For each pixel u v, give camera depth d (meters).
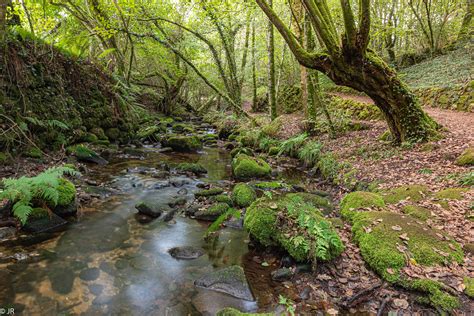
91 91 10.14
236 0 11.87
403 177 5.90
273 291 3.12
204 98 29.36
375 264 3.24
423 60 17.80
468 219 3.89
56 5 10.28
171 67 16.39
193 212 5.15
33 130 7.09
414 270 3.04
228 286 3.13
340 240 3.61
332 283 3.15
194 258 3.77
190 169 7.98
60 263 3.48
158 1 13.53
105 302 2.90
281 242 3.67
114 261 3.61
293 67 21.44
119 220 4.73
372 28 15.09
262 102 23.47
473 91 11.06
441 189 4.95
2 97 6.47
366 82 6.79
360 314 2.75
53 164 6.69
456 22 17.48
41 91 7.73
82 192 5.49
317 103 14.64
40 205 4.36
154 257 3.75
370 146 8.23
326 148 9.34
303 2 6.21
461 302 2.64
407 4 18.23
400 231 3.60
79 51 9.70
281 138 11.59
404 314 2.68
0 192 4.05
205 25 15.76
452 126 8.50
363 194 4.90
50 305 2.80
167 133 13.76
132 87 13.89
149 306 2.88
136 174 7.25
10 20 8.85
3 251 3.59
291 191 6.55
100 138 9.77
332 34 6.63
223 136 14.43
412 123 7.27
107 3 12.45
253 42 19.30
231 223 4.79
